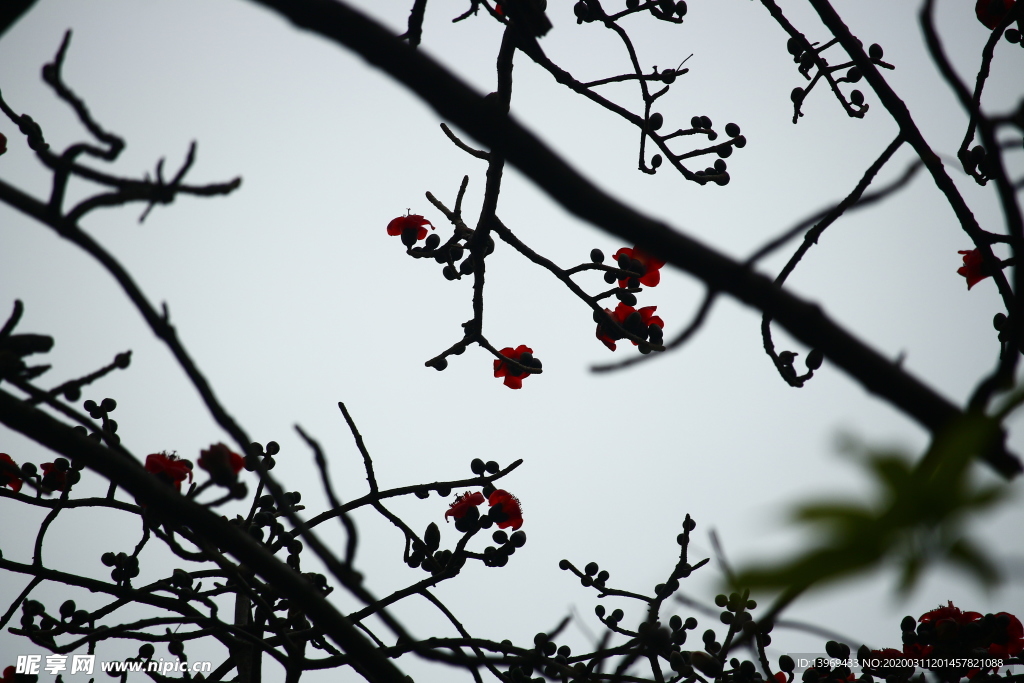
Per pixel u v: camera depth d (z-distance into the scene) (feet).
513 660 31.89
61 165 31.35
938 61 29.71
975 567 13.19
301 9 22.34
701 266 21.47
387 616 31.14
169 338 31.24
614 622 33.91
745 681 33.45
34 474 33.40
